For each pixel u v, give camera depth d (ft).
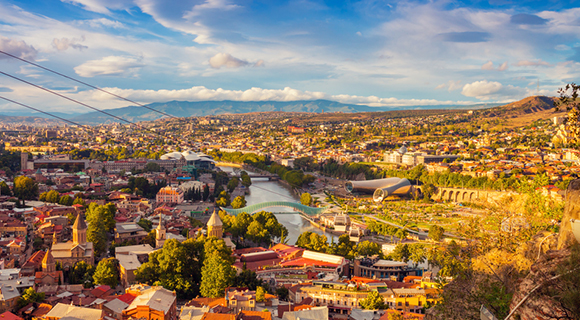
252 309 569.23
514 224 237.04
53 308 527.81
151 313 505.66
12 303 547.49
